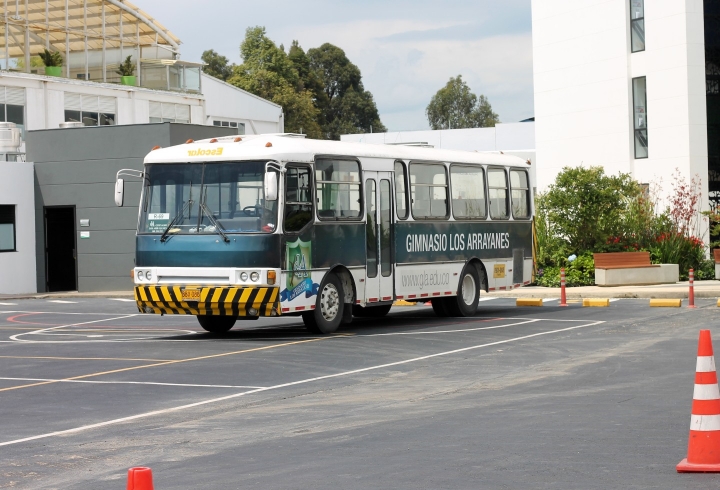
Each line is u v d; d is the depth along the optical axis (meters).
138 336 20.80
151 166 19.75
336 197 20.08
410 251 22.03
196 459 9.27
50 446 10.07
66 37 53.53
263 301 18.52
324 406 12.09
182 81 59.56
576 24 43.19
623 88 41.00
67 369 15.79
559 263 33.28
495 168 25.09
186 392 13.34
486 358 16.20
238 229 18.75
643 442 9.30
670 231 34.06
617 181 33.75
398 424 10.71
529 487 7.70
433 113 137.38
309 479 8.24
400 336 19.56
